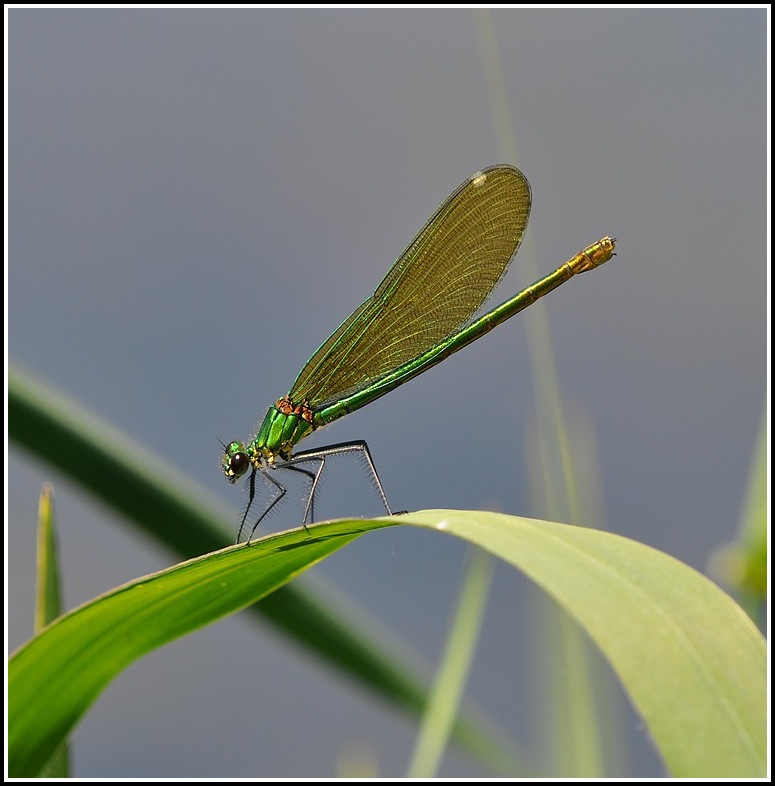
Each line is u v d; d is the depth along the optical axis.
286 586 0.84
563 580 0.68
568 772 0.84
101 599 0.79
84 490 0.84
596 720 0.84
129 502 0.84
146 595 0.82
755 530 0.84
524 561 0.70
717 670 0.64
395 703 0.84
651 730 0.60
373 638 0.84
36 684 0.82
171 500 0.84
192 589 0.83
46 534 0.83
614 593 0.68
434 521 0.77
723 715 0.61
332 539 0.83
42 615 0.83
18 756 0.83
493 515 0.78
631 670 0.63
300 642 0.84
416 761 0.84
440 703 0.84
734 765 0.59
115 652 0.83
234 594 0.83
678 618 0.67
